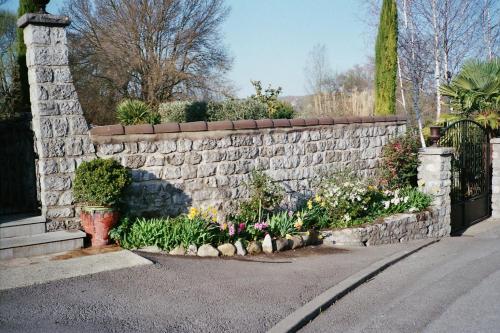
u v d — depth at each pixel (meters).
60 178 7.10
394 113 13.95
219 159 8.52
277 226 8.25
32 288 5.38
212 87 25.86
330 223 9.20
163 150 7.95
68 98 7.11
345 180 9.66
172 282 5.78
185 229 7.31
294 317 4.84
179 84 25.20
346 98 16.50
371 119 10.86
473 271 7.00
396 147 10.94
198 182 8.31
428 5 17.23
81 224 7.25
